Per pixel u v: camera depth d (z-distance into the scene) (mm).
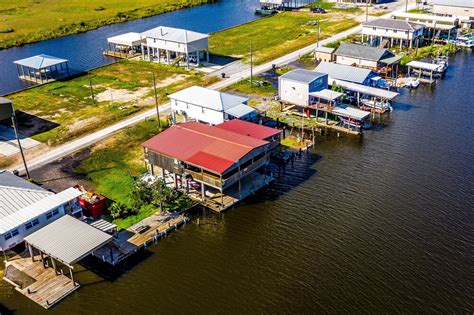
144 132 74125
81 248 45781
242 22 143125
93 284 45938
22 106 85312
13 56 116875
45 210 50312
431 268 46500
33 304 43688
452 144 69312
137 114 80688
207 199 57875
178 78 97000
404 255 48281
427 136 72062
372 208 55656
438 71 95562
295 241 50906
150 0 170250
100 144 70938
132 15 151250
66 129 75688
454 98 85875
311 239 51062
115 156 67562
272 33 127500
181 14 155500
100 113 81312
